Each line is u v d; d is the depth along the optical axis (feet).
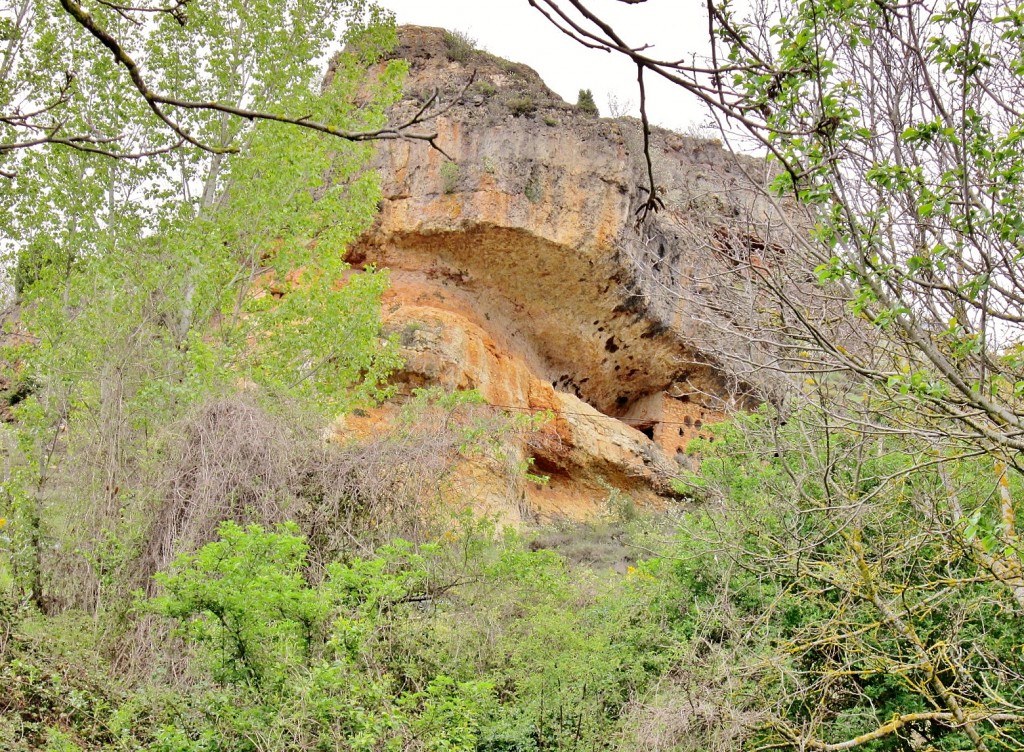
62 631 35.47
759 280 28.86
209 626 30.37
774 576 37.63
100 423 45.47
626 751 32.12
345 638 30.19
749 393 39.70
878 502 31.76
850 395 32.30
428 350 81.92
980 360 22.22
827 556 35.76
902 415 27.78
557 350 99.66
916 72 23.30
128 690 33.37
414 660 36.35
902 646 34.60
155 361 49.78
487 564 42.55
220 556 31.32
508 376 90.79
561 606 42.65
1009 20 21.58
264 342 57.62
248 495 40.91
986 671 32.24
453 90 96.89
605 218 92.53
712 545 38.24
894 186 22.03
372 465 43.19
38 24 50.39
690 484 44.60
